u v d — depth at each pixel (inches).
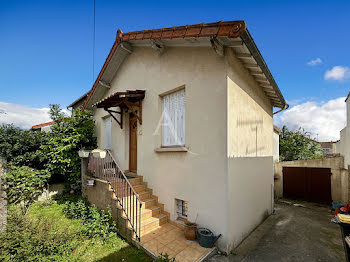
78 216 195.8
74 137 278.7
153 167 195.2
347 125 254.4
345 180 264.5
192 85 160.7
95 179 206.7
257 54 135.9
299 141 482.0
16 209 201.0
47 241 125.8
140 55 225.1
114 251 132.9
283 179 331.9
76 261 117.0
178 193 165.6
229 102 139.4
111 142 279.4
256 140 194.7
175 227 161.6
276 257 129.2
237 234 144.3
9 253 119.4
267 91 223.3
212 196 139.4
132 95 201.9
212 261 120.6
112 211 169.5
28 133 290.8
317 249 141.9
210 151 143.4
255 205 184.7
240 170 154.1
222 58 141.0
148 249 127.0
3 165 239.9
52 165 268.4
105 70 261.7
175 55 178.4
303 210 251.1
